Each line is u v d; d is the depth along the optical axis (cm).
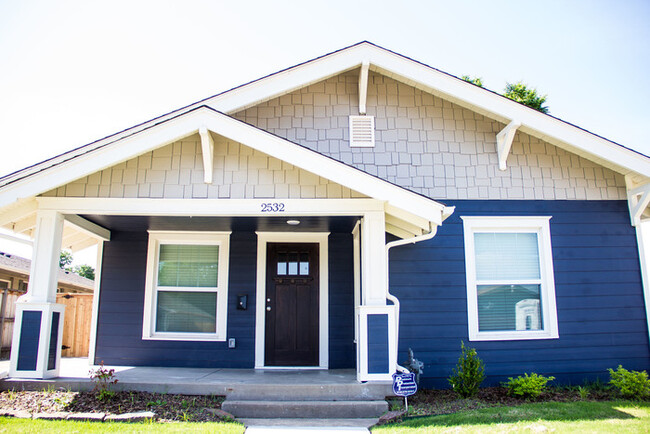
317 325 797
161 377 650
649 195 734
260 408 562
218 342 787
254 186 635
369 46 752
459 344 715
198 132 629
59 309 629
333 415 563
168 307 815
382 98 789
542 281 749
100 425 480
